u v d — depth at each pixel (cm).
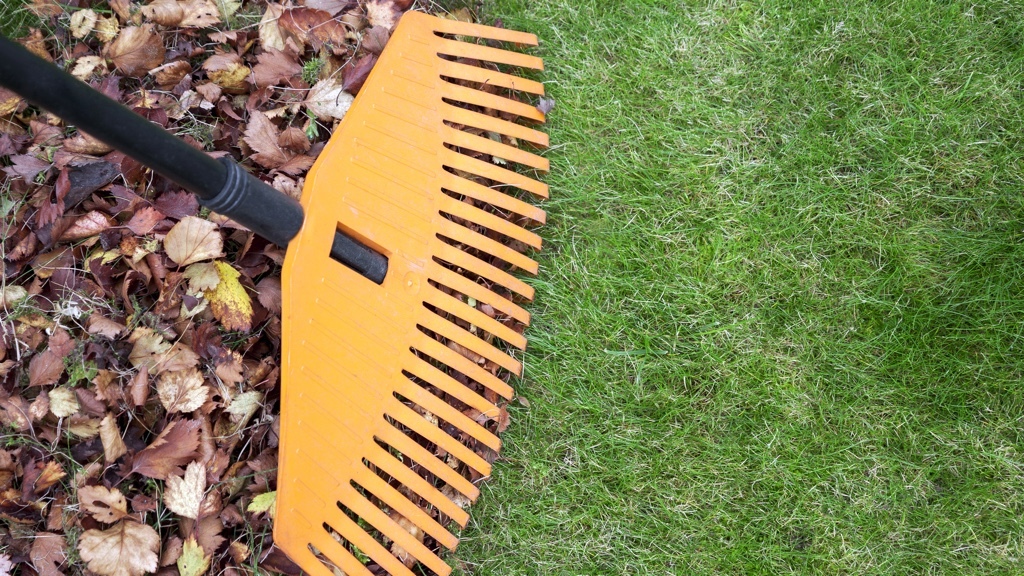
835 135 205
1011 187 198
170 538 169
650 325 202
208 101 191
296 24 198
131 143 122
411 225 172
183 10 197
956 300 196
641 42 211
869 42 207
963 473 191
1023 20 202
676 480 195
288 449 164
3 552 163
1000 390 192
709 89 209
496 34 187
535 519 193
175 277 177
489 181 201
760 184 204
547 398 198
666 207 205
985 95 202
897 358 196
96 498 164
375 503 184
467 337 173
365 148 171
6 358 173
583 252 204
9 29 202
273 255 184
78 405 168
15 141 186
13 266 176
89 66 192
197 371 173
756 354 198
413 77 178
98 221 178
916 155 202
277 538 164
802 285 200
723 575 190
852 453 193
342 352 167
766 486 193
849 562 189
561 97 210
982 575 185
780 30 209
